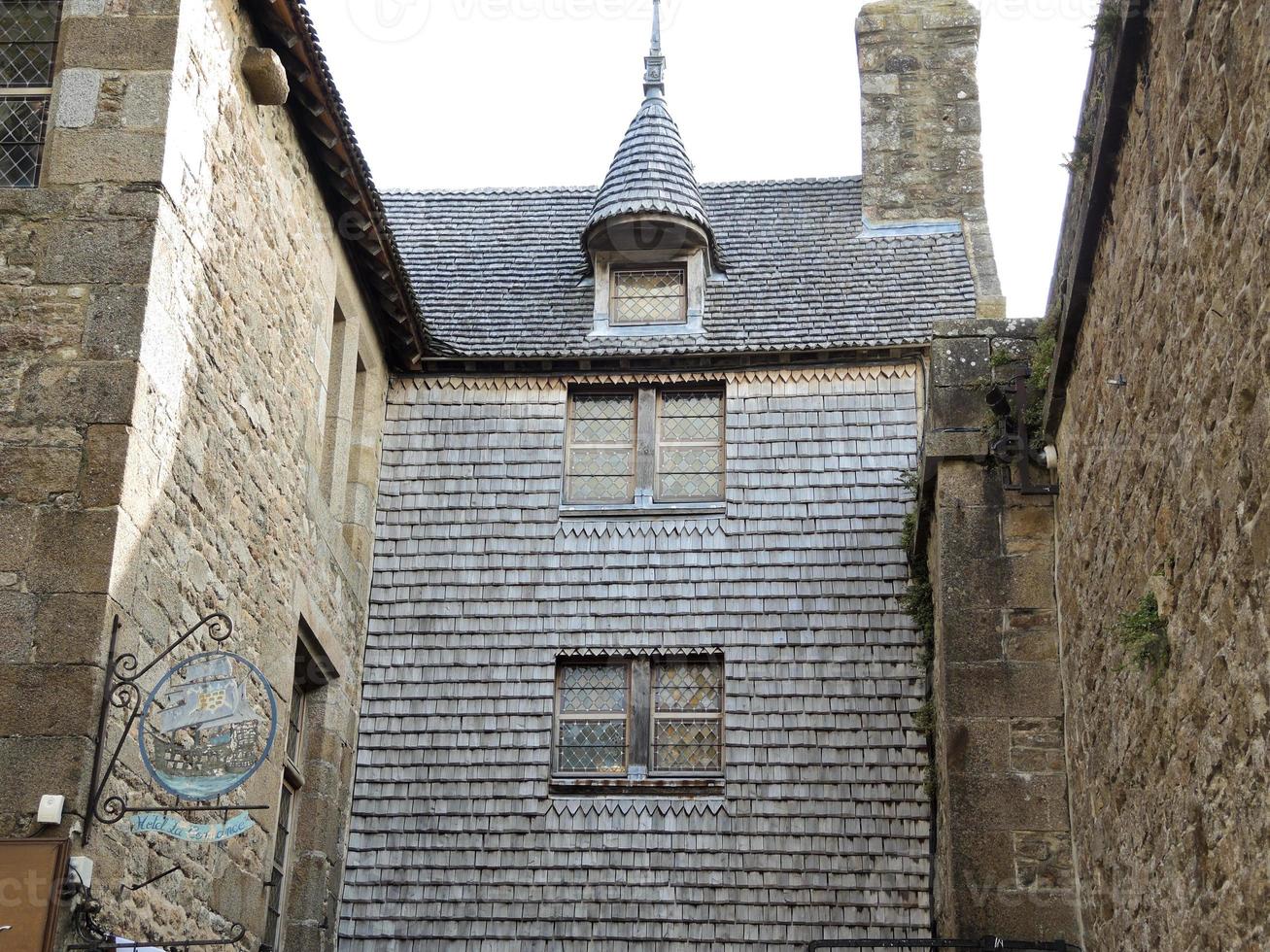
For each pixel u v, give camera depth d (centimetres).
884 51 1434
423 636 1139
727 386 1202
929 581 1073
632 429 1211
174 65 803
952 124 1397
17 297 760
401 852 1081
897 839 1059
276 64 895
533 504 1174
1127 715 699
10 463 727
